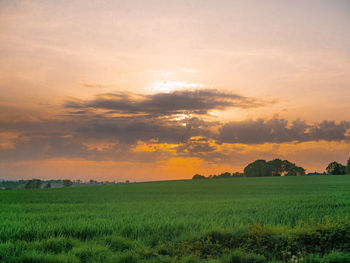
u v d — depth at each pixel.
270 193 39.44
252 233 10.45
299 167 133.12
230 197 33.78
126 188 64.38
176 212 18.36
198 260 8.73
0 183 135.62
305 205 21.64
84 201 31.77
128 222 14.19
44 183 146.38
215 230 11.17
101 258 8.91
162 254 9.53
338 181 69.50
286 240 9.95
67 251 9.70
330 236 9.87
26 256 8.60
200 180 103.56
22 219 15.79
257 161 135.88
